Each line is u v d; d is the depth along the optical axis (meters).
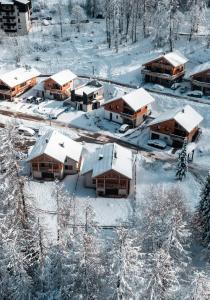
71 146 71.56
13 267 40.16
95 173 63.56
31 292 42.09
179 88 101.62
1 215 42.94
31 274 43.56
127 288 35.91
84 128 86.38
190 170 72.88
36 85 101.38
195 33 120.12
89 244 38.06
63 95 97.88
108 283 37.09
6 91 95.88
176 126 78.50
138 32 129.62
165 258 37.16
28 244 42.69
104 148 70.25
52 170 68.25
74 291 39.62
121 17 129.62
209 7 141.62
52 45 128.38
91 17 153.50
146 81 105.12
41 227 41.09
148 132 84.81
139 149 79.25
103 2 148.38
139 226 50.59
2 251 41.12
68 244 41.69
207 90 98.44
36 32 139.50
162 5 113.81
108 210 62.38
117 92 98.00
